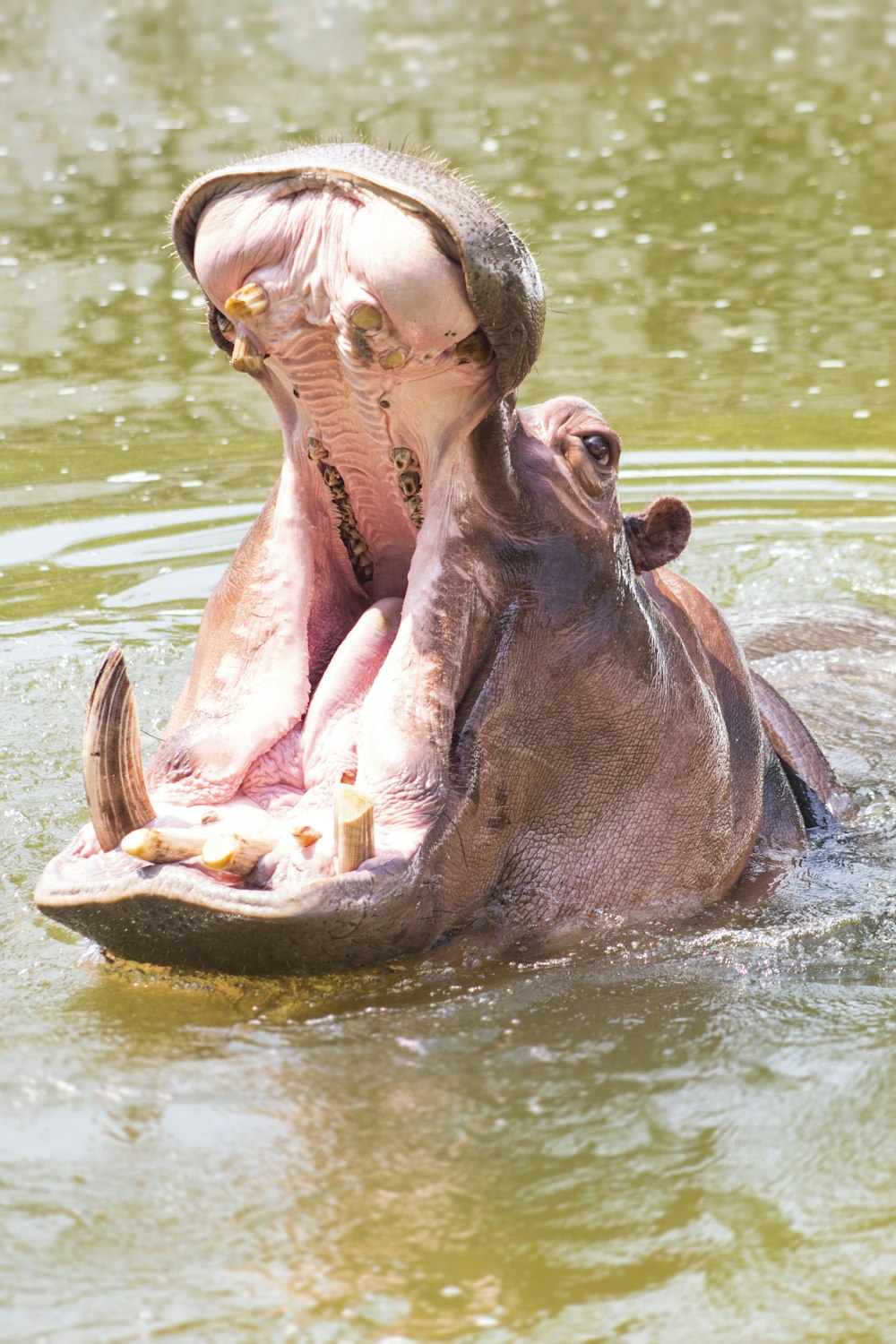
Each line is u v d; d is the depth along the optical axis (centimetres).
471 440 1535
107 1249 1211
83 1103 1391
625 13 11594
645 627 1730
